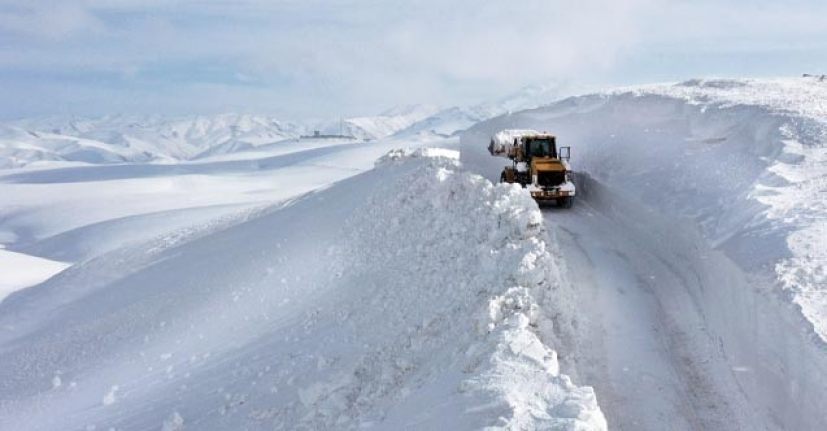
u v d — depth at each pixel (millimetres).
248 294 19781
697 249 12430
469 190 17469
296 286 18547
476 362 8203
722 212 12914
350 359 11789
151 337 20078
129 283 29234
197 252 29625
